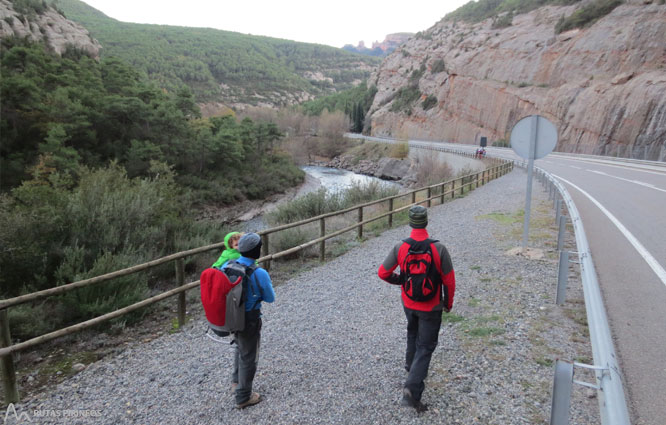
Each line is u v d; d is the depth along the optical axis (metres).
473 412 3.23
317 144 87.06
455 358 4.10
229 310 3.27
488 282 6.35
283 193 42.91
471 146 66.62
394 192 19.23
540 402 3.29
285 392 3.73
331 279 7.42
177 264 5.59
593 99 47.31
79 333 5.49
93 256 7.96
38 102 30.95
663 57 45.56
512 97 65.25
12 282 7.07
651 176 20.86
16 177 25.34
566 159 38.44
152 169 29.53
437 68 99.12
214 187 35.88
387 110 113.38
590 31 57.88
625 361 3.64
